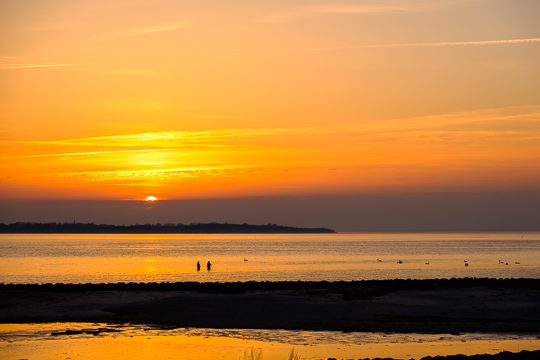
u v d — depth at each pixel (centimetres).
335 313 8112
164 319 7825
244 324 7562
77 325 7494
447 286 10150
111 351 6119
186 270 19388
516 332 7181
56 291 9969
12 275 17462
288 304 8594
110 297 9412
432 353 6116
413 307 8438
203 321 7712
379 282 11062
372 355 6000
